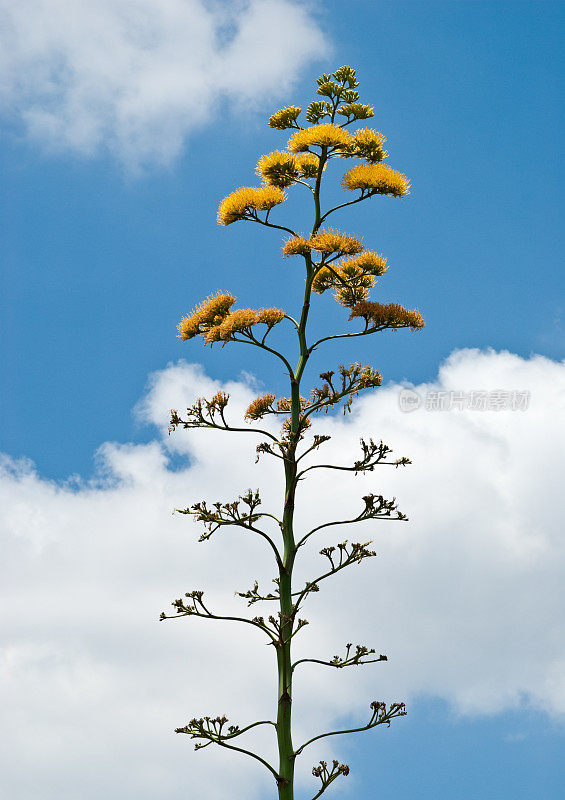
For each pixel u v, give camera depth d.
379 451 6.31
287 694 6.08
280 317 6.58
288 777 5.95
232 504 6.22
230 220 6.80
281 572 6.28
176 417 6.52
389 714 6.05
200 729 5.80
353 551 6.18
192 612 6.16
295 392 6.69
